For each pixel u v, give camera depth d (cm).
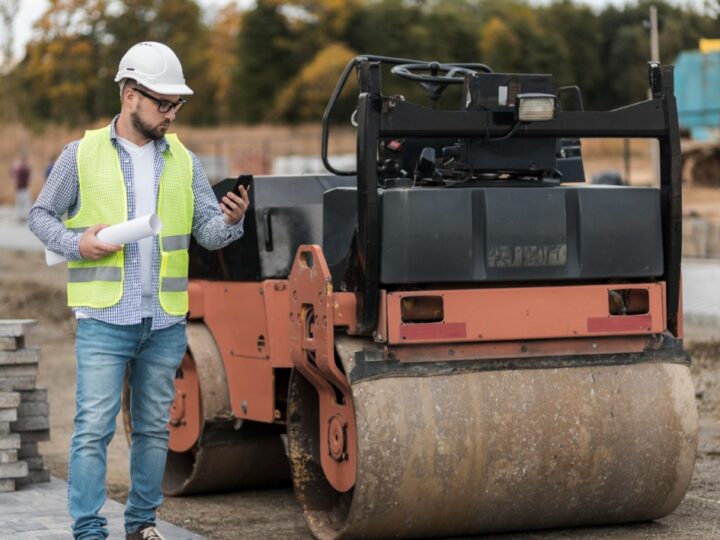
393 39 8244
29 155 5228
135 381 561
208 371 708
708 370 1083
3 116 6138
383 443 559
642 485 609
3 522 628
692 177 2955
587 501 604
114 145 548
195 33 8331
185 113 8262
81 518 536
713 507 680
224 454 721
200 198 571
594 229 593
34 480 729
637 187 606
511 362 591
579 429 590
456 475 572
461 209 570
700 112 2806
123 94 546
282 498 738
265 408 673
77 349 546
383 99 557
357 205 561
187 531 618
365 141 553
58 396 1152
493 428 577
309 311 590
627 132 597
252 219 673
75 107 7612
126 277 538
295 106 7912
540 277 585
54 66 7662
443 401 571
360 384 564
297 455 627
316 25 8281
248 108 8219
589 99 7844
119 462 862
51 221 542
